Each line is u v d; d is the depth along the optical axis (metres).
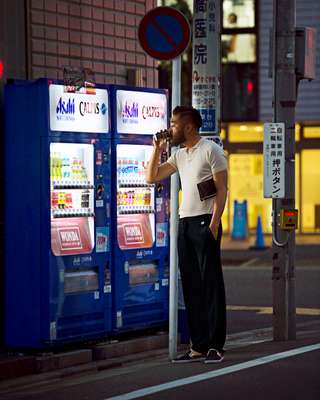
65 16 12.47
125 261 11.84
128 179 11.90
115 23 13.28
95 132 11.44
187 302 11.26
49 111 10.89
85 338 11.39
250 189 34.34
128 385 10.02
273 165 12.43
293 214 12.60
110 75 13.20
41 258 10.91
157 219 12.30
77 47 12.66
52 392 9.86
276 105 12.61
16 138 11.03
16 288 11.07
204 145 11.04
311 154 33.91
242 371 10.54
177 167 11.24
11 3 11.73
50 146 10.91
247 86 33.50
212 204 11.07
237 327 14.94
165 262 12.44
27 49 11.92
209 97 12.65
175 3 32.00
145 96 12.06
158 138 11.16
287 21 12.54
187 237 11.13
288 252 12.66
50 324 10.94
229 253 27.81
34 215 10.95
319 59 32.75
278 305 12.69
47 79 10.86
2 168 11.30
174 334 11.38
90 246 11.38
